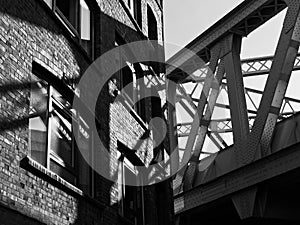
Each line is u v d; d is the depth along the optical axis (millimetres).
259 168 16500
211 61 20109
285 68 16406
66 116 9023
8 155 6719
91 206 9031
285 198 17391
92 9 11469
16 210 6637
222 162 19125
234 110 18406
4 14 7273
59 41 9055
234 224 21984
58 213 7785
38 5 8422
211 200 18672
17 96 7227
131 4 14977
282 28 16609
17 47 7488
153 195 13070
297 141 15602
